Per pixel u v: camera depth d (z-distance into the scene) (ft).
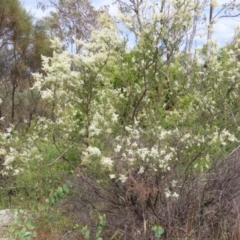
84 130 15.80
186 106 18.95
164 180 13.88
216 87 19.24
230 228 14.05
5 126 28.89
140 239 13.55
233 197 14.25
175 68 19.85
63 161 16.90
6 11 30.55
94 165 13.94
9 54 32.19
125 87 18.99
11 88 32.65
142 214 14.23
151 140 14.64
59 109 16.10
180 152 14.44
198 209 14.08
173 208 14.01
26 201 18.10
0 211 18.31
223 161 14.79
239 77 19.19
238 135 17.78
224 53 20.61
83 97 15.57
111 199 14.66
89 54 15.84
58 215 15.98
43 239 15.49
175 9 17.46
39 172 16.39
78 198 15.42
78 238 14.97
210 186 14.23
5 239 15.43
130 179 13.60
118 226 14.49
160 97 18.79
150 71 18.08
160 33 17.25
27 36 31.73
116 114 17.10
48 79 15.06
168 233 13.65
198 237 13.55
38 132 17.16
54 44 15.52
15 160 16.28
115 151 13.83
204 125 18.25
